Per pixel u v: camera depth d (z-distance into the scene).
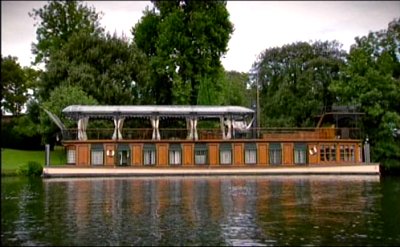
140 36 88.44
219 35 83.00
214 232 26.16
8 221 29.27
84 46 81.06
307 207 34.62
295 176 64.44
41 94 78.94
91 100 72.75
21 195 41.66
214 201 37.72
